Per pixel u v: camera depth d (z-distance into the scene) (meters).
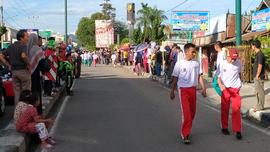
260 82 13.22
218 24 39.00
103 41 86.50
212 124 12.04
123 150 9.14
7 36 48.22
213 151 9.05
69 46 25.53
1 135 9.02
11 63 10.84
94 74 35.28
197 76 9.94
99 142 9.87
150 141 9.95
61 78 19.52
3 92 12.44
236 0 23.64
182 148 9.31
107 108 15.09
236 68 10.39
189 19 33.97
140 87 23.25
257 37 25.81
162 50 31.86
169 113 13.91
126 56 53.06
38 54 11.11
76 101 17.12
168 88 22.81
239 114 10.27
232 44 35.00
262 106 13.34
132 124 12.02
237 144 9.66
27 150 9.20
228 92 10.44
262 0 32.75
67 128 11.48
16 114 9.32
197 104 16.36
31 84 11.12
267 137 10.38
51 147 9.38
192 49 9.90
